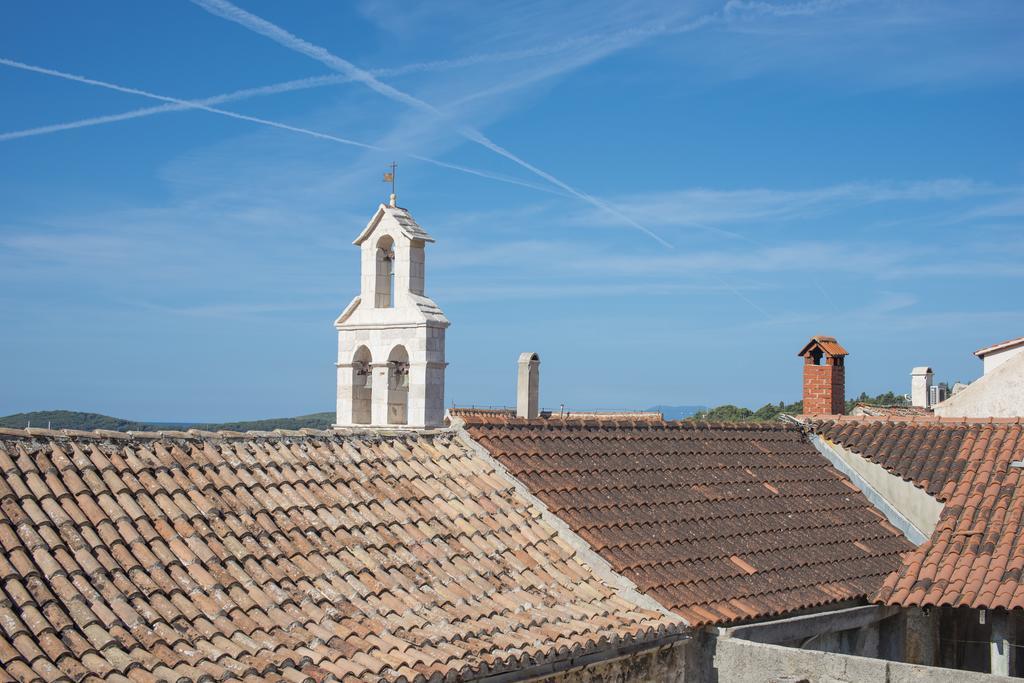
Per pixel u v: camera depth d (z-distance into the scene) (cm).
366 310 1697
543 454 1672
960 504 1792
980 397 2488
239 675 989
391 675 1057
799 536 1769
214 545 1169
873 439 2086
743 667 1388
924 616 1747
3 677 890
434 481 1505
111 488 1180
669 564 1520
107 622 995
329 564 1230
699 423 2025
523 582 1362
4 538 1038
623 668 1328
